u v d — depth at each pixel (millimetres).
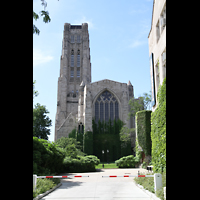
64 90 89812
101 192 14664
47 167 27281
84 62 93875
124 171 38781
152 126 20688
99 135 67812
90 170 41500
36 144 24953
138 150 49188
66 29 97688
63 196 13242
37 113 61656
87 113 67000
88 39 101250
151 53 22188
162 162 16547
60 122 86062
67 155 42594
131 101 60812
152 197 11992
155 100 20703
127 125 68188
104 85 70625
